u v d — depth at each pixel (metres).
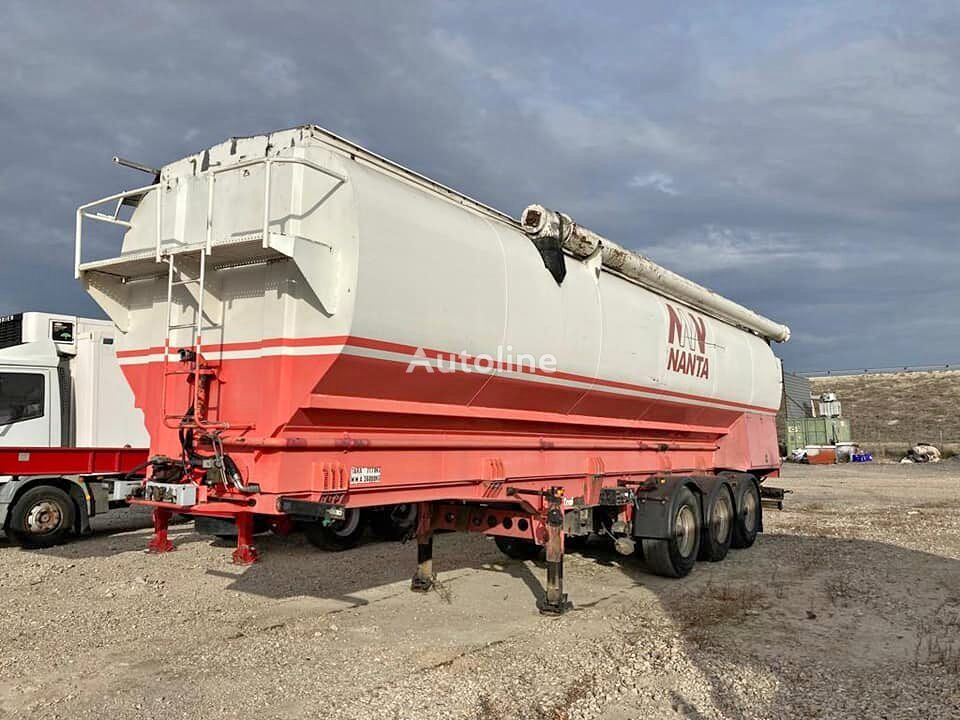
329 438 5.49
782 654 6.05
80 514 11.52
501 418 7.04
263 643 6.24
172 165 6.38
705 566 10.10
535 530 7.57
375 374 5.52
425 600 7.81
